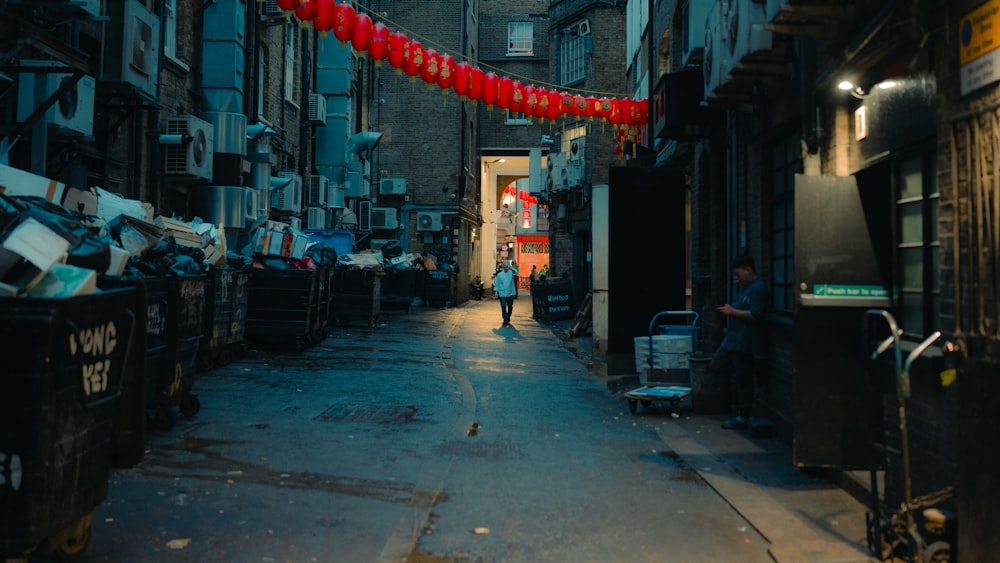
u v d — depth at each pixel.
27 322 3.41
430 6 35.56
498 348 16.23
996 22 3.63
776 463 6.57
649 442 7.43
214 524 4.76
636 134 13.01
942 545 3.93
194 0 15.56
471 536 4.73
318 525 4.82
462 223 37.22
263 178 17.81
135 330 4.39
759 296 7.88
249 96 17.88
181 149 13.98
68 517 3.71
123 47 10.95
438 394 9.91
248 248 14.82
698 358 9.05
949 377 3.96
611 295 12.40
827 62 6.02
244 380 10.37
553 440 7.47
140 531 4.57
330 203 24.56
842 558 4.30
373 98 34.62
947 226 4.14
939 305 4.64
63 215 4.73
